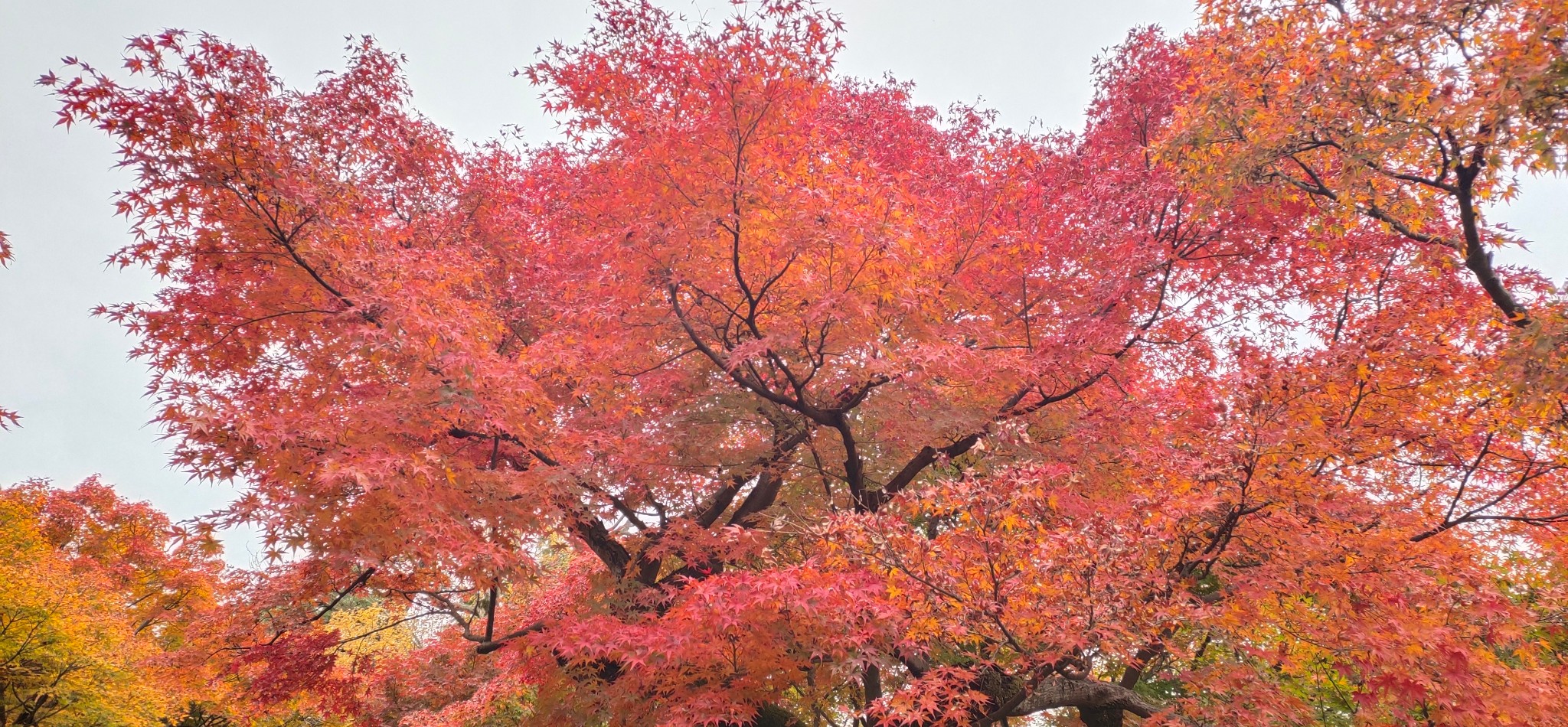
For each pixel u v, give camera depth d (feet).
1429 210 26.21
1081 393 33.81
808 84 25.85
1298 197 29.12
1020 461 30.58
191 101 22.17
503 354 35.65
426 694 57.36
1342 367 25.44
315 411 26.43
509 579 28.32
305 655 32.99
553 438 29.35
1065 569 21.02
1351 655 19.60
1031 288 32.27
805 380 30.99
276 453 22.71
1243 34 27.45
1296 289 32.32
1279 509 22.11
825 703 40.27
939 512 23.39
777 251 26.89
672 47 26.50
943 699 23.58
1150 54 38.04
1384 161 25.57
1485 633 21.12
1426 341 26.40
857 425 37.47
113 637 59.06
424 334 24.30
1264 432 22.21
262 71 24.25
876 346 28.96
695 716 23.49
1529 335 19.47
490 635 35.12
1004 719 28.78
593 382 31.78
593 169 31.24
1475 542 26.86
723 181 26.05
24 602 54.24
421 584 30.40
